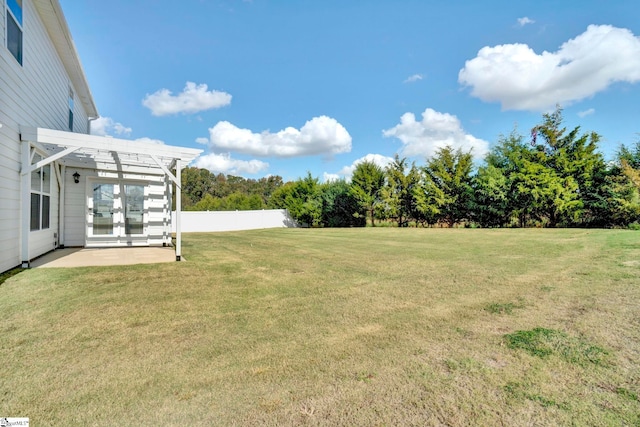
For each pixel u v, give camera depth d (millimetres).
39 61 7594
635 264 6277
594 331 3215
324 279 5793
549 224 17516
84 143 6734
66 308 4016
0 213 5578
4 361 2676
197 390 2279
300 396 2205
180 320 3678
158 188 11180
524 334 3201
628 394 2160
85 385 2330
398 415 1989
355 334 3293
